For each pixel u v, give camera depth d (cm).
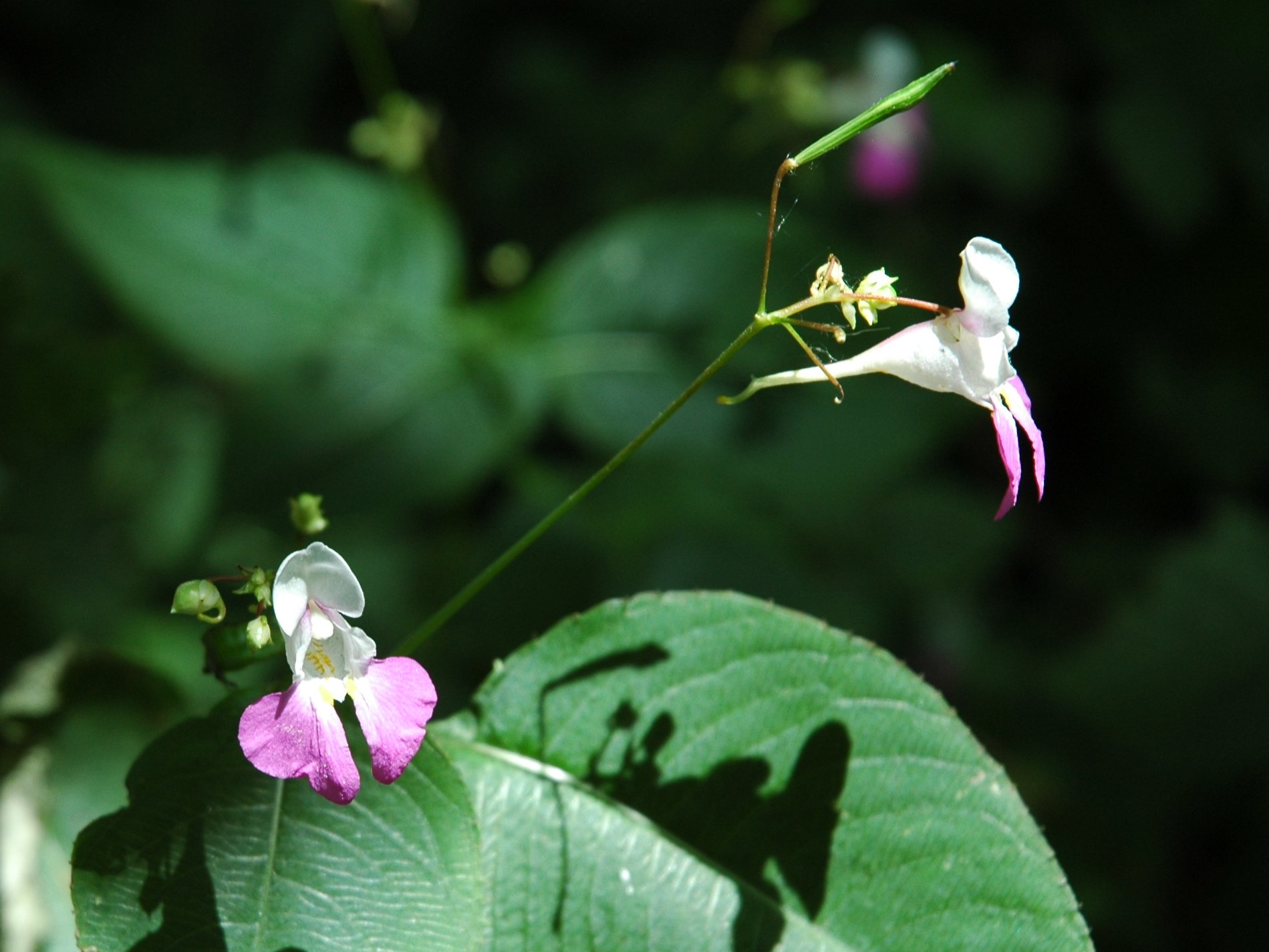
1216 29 757
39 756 334
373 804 235
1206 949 557
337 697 224
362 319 533
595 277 549
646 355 546
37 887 318
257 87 668
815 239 554
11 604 475
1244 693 598
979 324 238
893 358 245
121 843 226
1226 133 750
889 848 250
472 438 512
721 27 812
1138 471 750
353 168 561
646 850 254
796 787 256
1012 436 241
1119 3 779
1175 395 750
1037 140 762
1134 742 598
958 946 244
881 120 228
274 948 221
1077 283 776
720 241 552
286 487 496
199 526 527
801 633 262
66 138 668
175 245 534
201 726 236
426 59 776
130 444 539
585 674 264
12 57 697
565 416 536
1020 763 597
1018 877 244
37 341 388
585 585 564
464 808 236
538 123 766
